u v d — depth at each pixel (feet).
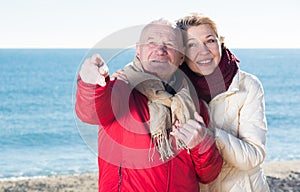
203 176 10.23
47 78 139.64
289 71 165.99
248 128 10.94
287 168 39.99
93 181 37.40
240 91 11.03
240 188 11.00
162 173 9.73
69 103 107.76
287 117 101.96
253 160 10.68
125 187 9.75
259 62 186.09
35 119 94.94
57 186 36.94
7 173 64.39
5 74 145.28
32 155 73.10
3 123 93.25
